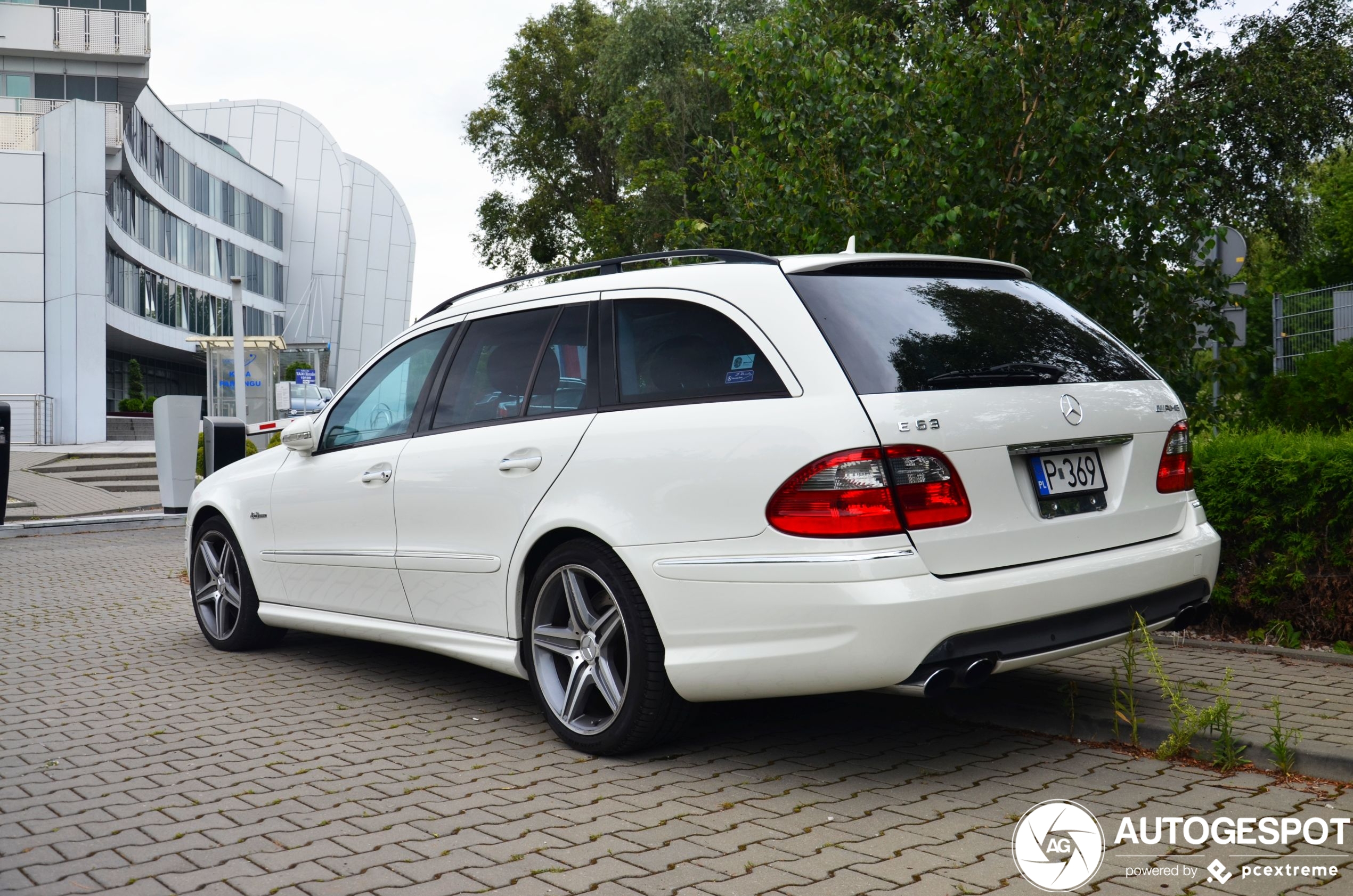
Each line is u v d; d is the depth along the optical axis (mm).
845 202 7211
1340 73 18547
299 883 3117
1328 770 3816
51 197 34969
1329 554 5391
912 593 3484
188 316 55125
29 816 3742
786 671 3672
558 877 3131
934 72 7461
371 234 71938
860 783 3924
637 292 4418
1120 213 7109
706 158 8750
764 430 3756
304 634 7055
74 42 44875
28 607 8602
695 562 3850
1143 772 3953
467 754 4398
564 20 42500
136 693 5586
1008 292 4414
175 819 3676
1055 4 7227
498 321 5012
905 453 3590
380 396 5477
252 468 6262
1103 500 4035
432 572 4914
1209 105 7488
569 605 4352
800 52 7801
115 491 21406
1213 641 5602
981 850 3270
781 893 2998
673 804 3742
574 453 4289
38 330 34875
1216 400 7613
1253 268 19062
